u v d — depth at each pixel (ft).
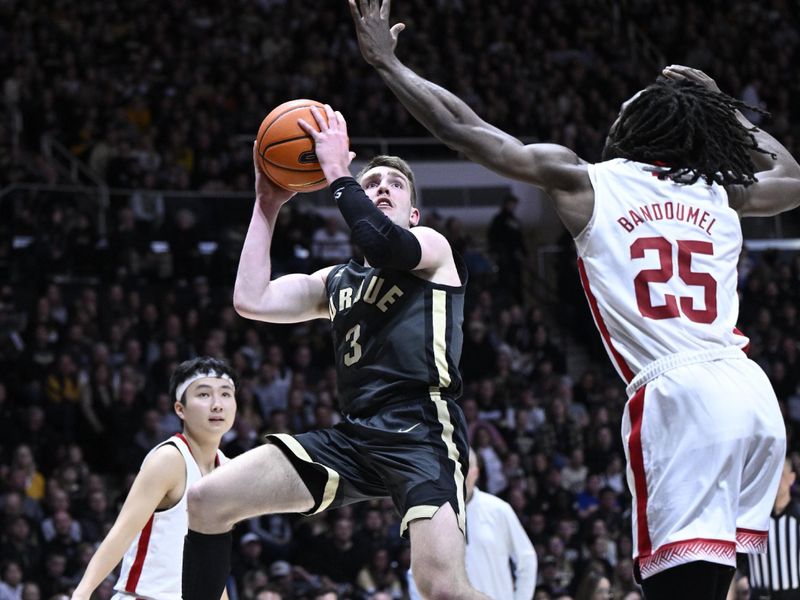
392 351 11.15
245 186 49.06
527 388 42.22
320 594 26.40
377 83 55.31
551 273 52.85
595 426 40.04
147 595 14.62
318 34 58.70
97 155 48.37
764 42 63.93
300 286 12.27
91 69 52.19
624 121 10.24
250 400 37.37
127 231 44.37
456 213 55.42
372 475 11.23
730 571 9.09
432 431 10.98
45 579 29.91
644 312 9.45
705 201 9.86
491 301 48.62
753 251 50.47
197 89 53.26
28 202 43.68
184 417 14.94
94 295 41.60
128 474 35.45
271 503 10.97
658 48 63.05
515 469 36.86
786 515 20.72
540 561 31.65
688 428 9.09
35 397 37.19
